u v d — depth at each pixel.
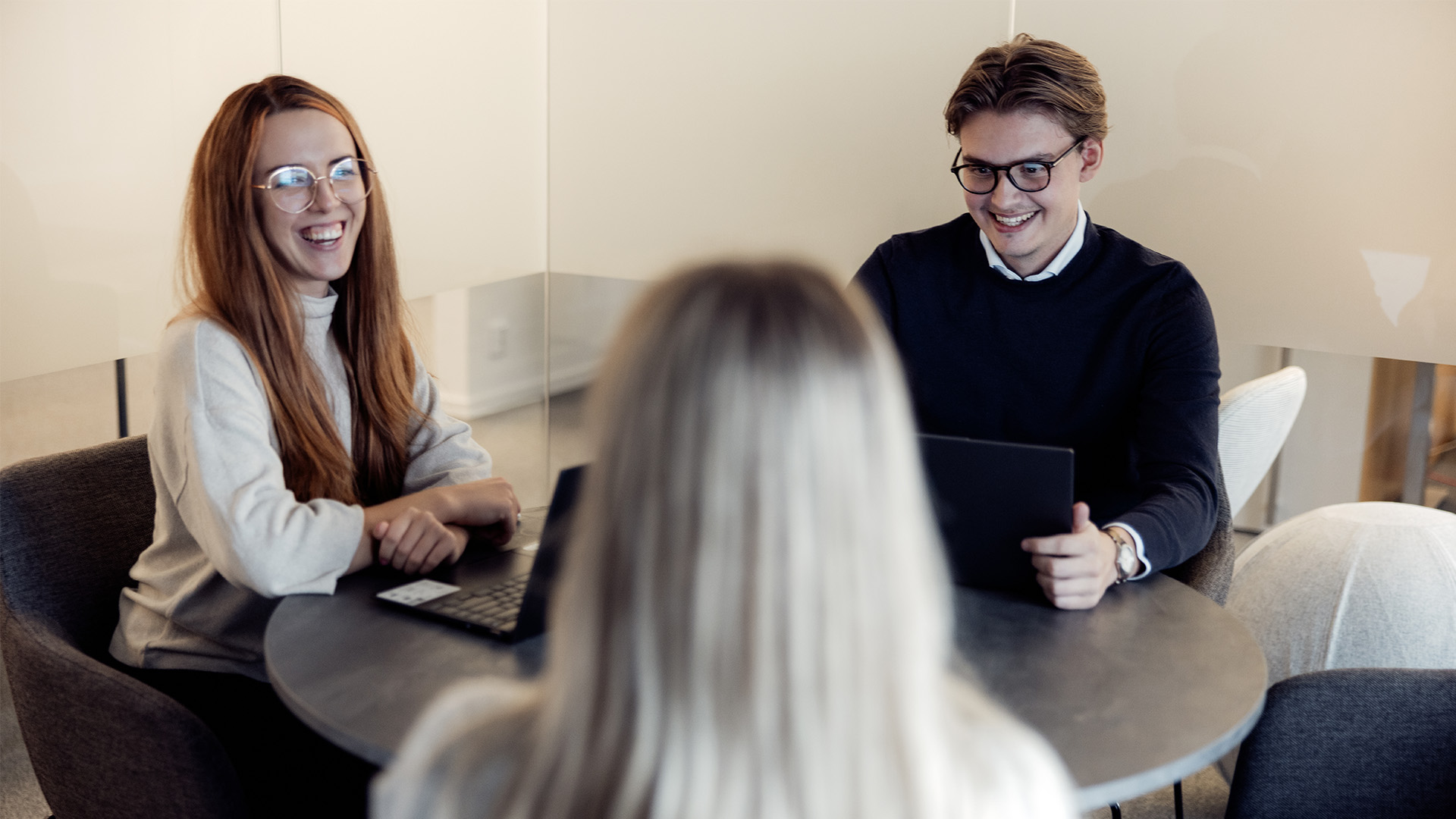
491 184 3.62
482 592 1.44
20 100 2.39
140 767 1.35
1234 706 1.14
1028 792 0.62
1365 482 2.66
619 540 0.58
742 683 0.55
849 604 0.56
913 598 0.59
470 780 0.62
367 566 1.56
